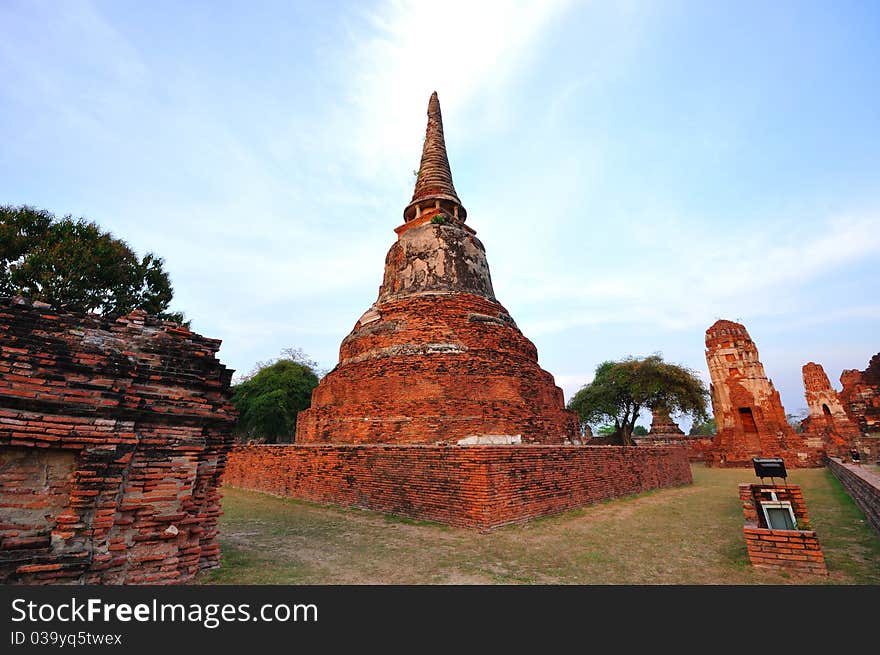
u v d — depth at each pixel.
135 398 6.30
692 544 9.41
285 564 7.91
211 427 7.51
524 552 8.70
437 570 7.62
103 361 6.16
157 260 23.02
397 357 16.95
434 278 20.53
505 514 10.90
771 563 7.67
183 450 6.73
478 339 17.92
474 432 14.69
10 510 5.32
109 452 5.89
